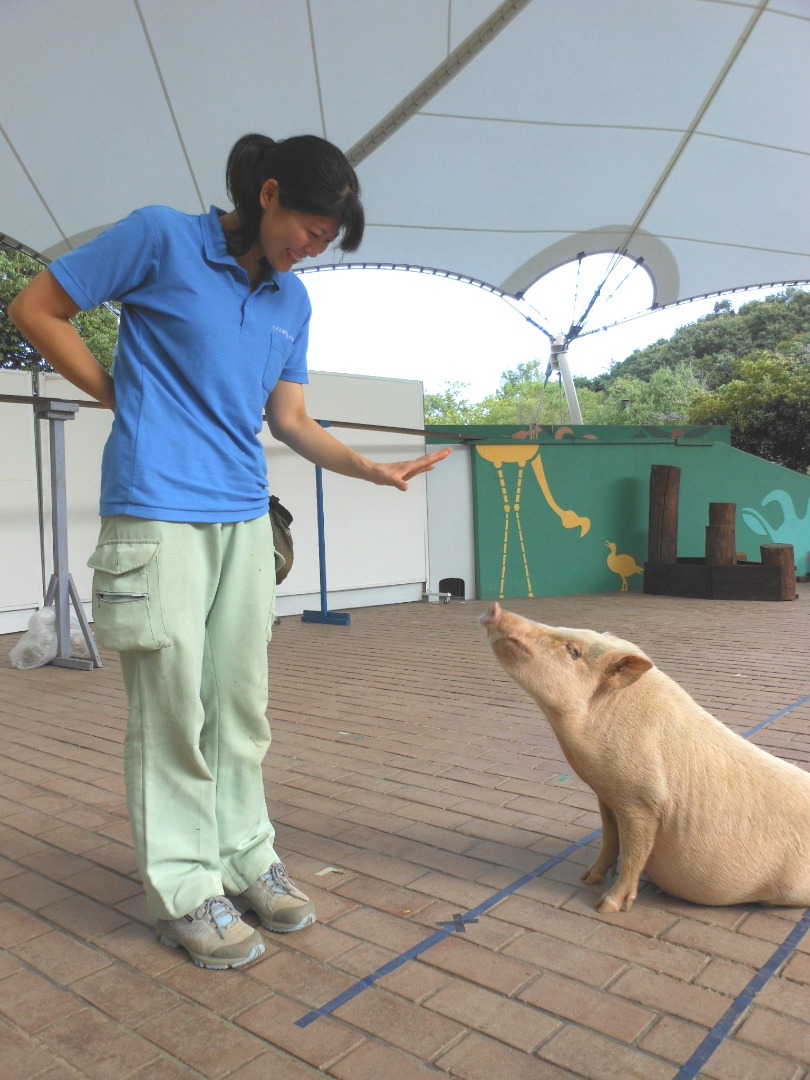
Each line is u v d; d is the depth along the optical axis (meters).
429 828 3.37
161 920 2.43
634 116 10.23
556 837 3.27
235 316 2.30
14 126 9.02
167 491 2.23
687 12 8.56
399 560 11.24
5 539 8.49
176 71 8.84
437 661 7.20
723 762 2.56
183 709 2.30
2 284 18.14
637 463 13.06
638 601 11.55
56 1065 1.90
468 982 2.23
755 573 11.47
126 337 2.28
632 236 12.82
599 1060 1.90
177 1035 2.01
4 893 2.80
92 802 3.72
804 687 5.85
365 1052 1.94
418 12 8.43
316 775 4.09
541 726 4.98
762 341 46.03
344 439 10.66
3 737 4.87
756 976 2.25
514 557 12.22
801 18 8.57
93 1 7.68
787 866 2.53
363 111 9.91
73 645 7.53
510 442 12.14
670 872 2.61
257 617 2.49
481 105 9.88
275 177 2.17
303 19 8.39
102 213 10.95
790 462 23.09
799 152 10.80
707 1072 1.86
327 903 2.70
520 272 13.87
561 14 8.54
